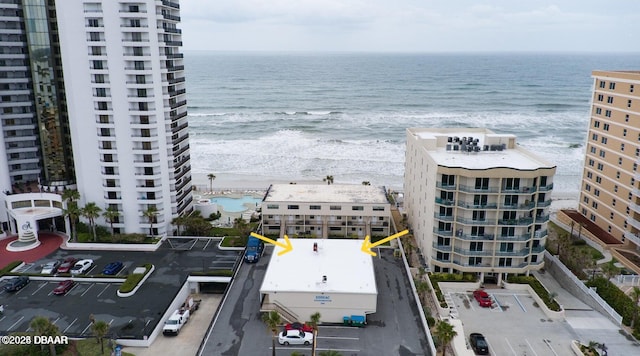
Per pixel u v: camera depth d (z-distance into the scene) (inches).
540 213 2679.6
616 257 2970.0
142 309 2445.9
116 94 3058.6
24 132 3467.0
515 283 2711.6
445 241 2760.8
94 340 2172.7
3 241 3287.4
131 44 2974.9
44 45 3154.5
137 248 3152.1
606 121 3312.0
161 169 3250.5
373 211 3339.1
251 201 4365.2
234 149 6476.4
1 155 3307.1
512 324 2396.7
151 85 3068.4
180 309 2490.2
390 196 4205.2
